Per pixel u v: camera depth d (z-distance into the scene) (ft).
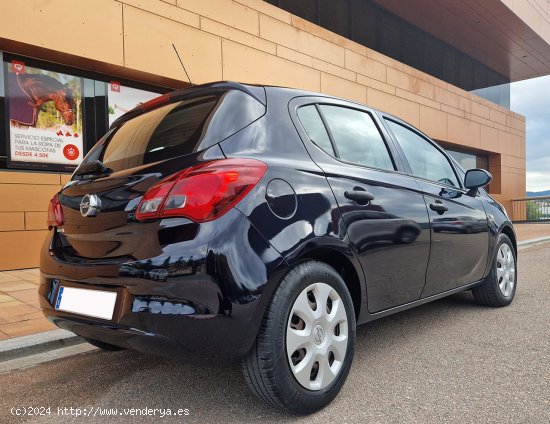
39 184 22.75
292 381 7.22
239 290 6.64
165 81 27.30
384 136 10.96
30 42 21.54
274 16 33.09
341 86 39.24
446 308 14.70
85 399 8.64
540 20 56.75
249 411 7.89
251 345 6.89
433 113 52.29
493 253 14.01
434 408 7.84
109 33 24.25
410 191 10.53
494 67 68.08
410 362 10.00
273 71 33.01
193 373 9.74
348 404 8.03
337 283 8.16
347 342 8.25
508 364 9.77
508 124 68.54
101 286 7.30
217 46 29.27
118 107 26.16
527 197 71.97
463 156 61.87
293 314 7.34
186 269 6.54
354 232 8.60
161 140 8.20
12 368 10.40
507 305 14.89
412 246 10.16
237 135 7.66
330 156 9.06
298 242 7.41
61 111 23.93
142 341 6.88
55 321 8.38
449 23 52.70
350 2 43.91
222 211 6.76
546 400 8.05
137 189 7.30
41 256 8.98
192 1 27.86
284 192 7.55
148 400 8.49
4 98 21.98
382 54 45.37
